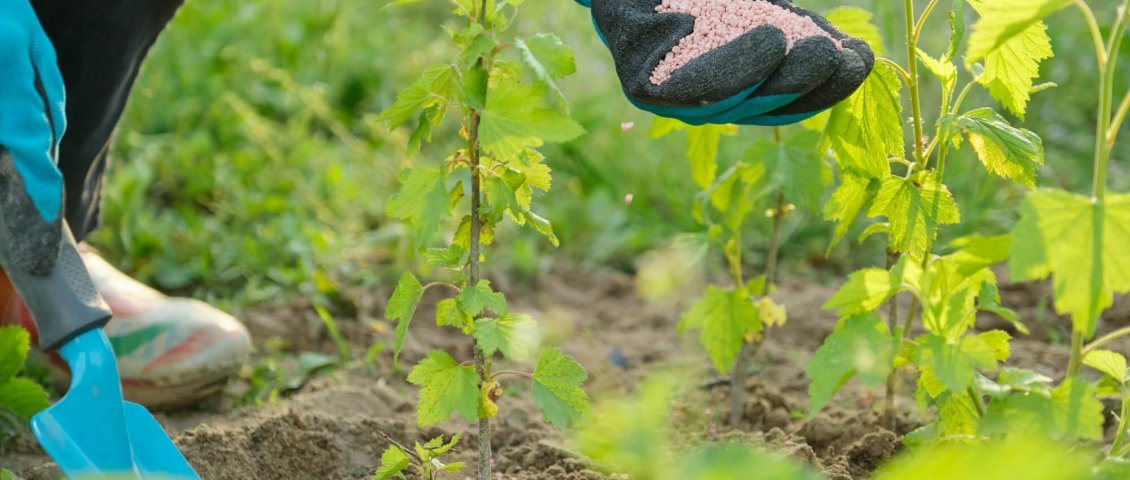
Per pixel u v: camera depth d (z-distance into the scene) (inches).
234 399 134.1
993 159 91.7
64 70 112.3
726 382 135.2
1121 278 69.2
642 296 167.5
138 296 130.5
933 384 89.2
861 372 79.2
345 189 186.9
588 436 59.8
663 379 53.8
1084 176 196.5
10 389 108.6
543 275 176.2
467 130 82.9
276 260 170.2
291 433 110.2
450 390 83.2
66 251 91.8
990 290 88.4
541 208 190.5
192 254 170.2
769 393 128.7
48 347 91.0
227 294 164.1
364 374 142.2
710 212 184.4
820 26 86.1
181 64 219.1
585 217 190.1
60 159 118.2
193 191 187.0
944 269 88.7
